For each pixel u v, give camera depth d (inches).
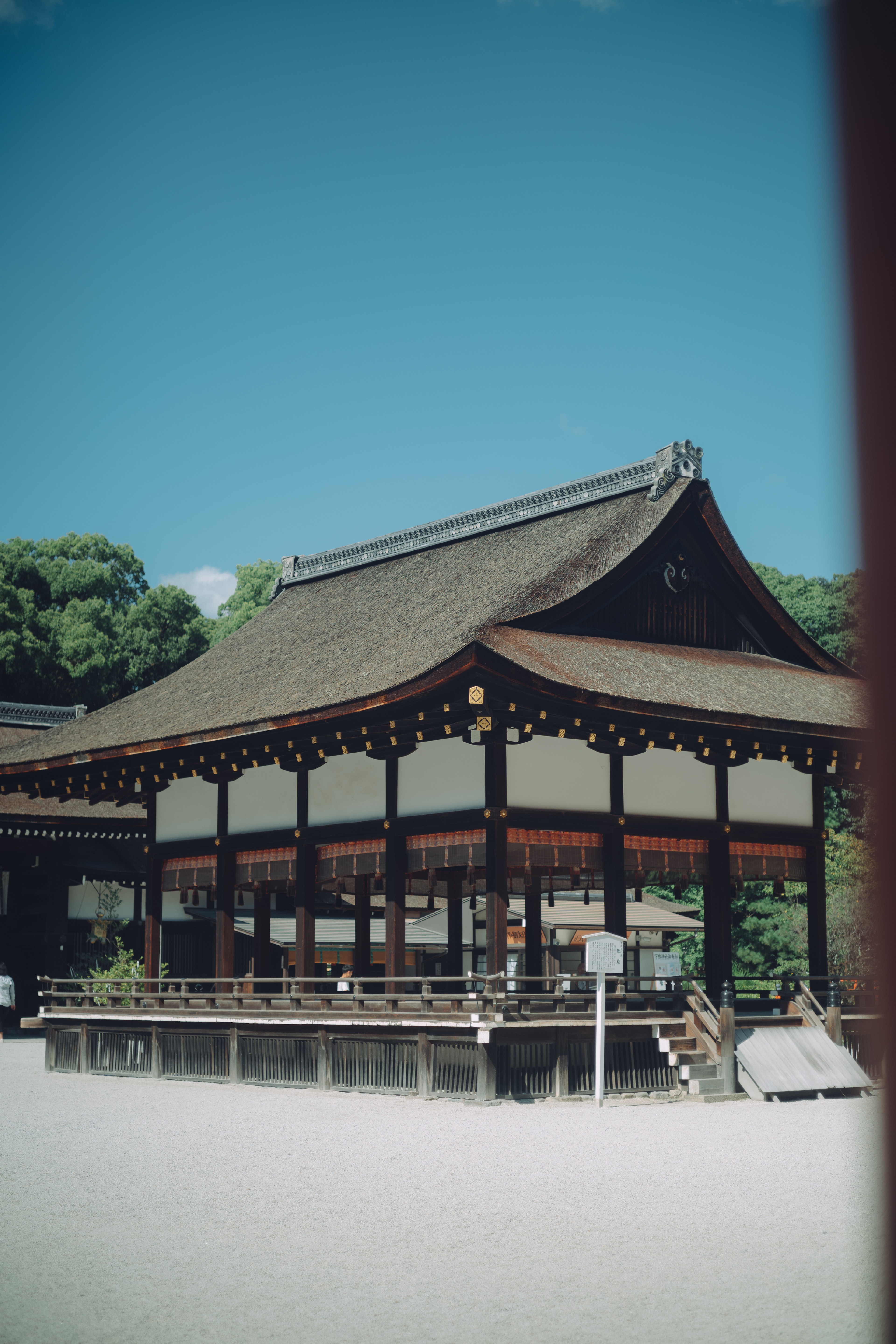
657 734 959.0
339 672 1070.4
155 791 1222.9
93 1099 880.9
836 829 1886.1
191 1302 354.6
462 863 907.4
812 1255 399.5
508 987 1048.8
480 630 925.8
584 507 1216.8
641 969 1592.0
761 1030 940.0
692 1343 310.0
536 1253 407.2
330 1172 563.5
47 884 1599.4
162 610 2637.8
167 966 1401.3
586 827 931.3
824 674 1204.5
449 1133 687.7
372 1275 382.3
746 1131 695.7
